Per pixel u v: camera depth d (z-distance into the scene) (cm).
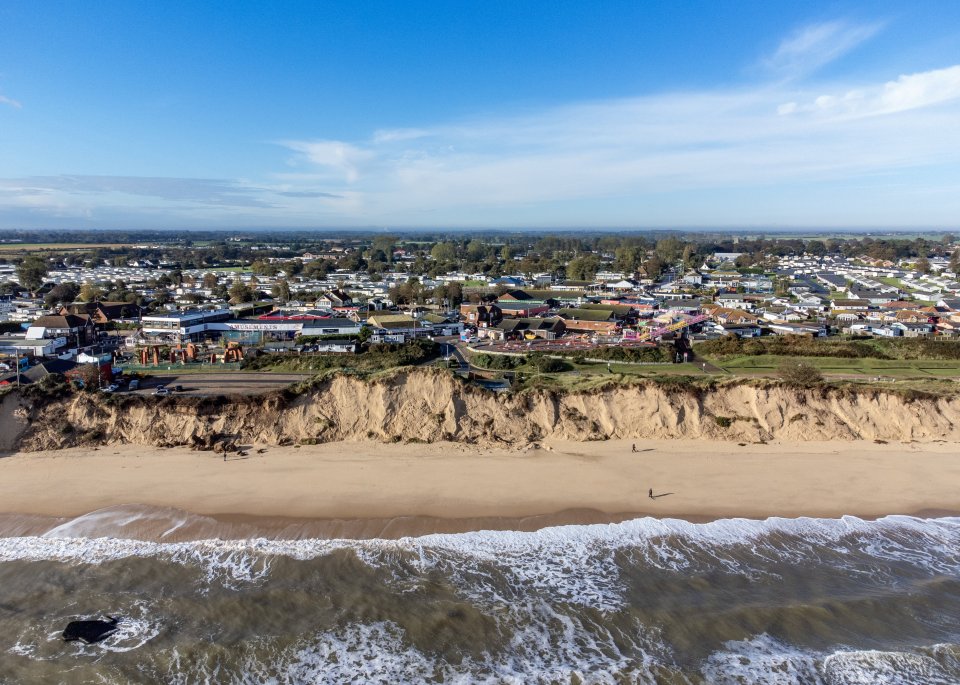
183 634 2816
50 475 4334
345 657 2700
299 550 3497
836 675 2642
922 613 3050
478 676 2603
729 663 2692
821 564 3462
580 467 4603
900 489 4341
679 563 3453
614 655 2733
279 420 5050
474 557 3472
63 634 2806
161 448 4819
